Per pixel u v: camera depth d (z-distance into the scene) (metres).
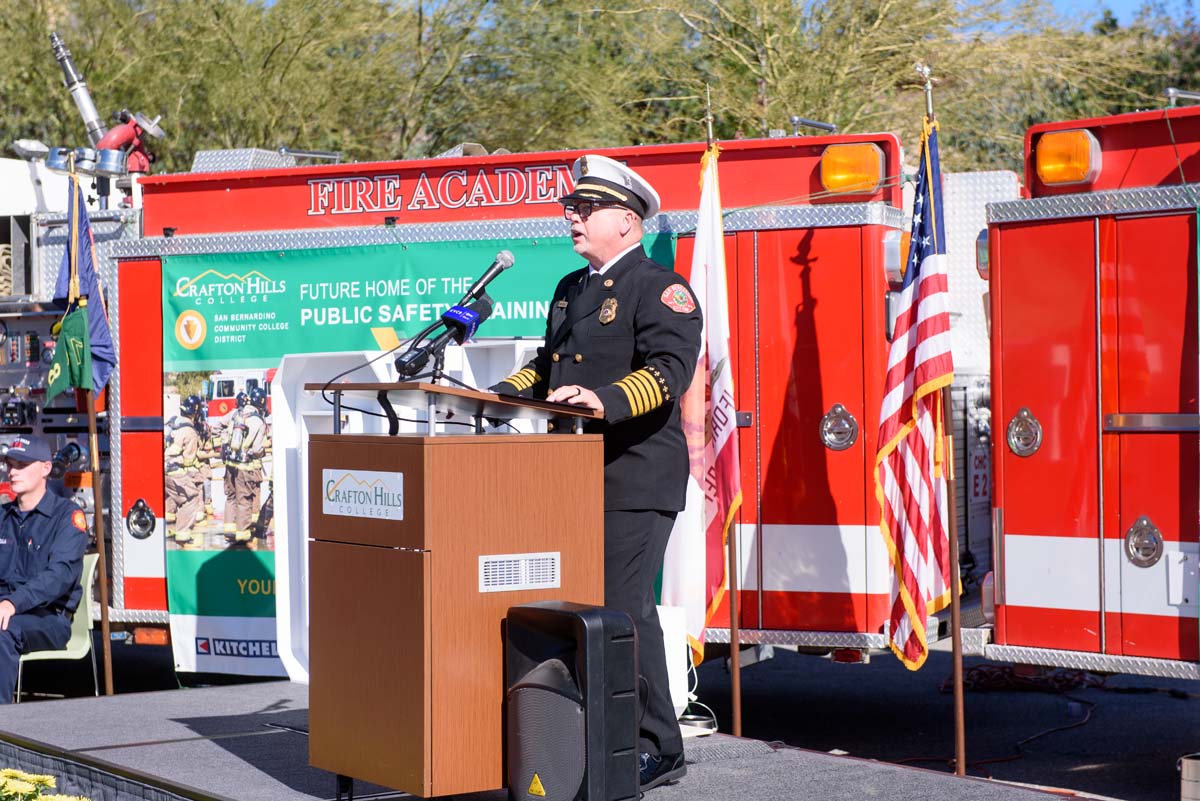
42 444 8.13
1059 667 6.55
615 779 4.36
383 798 4.86
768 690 10.02
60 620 8.07
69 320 8.32
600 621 4.34
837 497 7.04
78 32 19.66
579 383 4.89
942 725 8.74
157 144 19.20
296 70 19.48
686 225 7.35
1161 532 6.26
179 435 8.40
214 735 6.08
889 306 7.10
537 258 7.64
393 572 4.42
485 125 20.02
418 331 7.85
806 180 7.22
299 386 7.31
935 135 6.45
